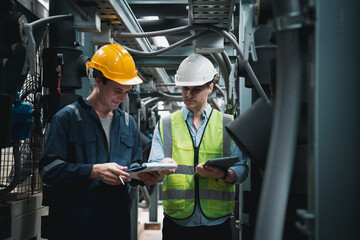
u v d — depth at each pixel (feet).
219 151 7.70
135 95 13.46
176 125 7.98
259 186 6.22
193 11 6.81
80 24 6.34
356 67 3.02
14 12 4.58
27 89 7.77
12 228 6.64
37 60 8.43
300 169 3.78
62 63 7.17
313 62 3.09
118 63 6.49
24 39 4.64
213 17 7.11
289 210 4.24
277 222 2.95
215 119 7.90
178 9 11.43
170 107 24.59
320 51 3.03
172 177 7.62
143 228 22.02
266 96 6.04
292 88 3.08
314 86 3.06
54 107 7.38
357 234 2.97
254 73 5.98
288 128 3.04
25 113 6.57
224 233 7.56
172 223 7.65
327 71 3.03
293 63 3.10
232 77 9.62
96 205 6.09
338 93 3.03
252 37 4.43
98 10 6.53
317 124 3.03
